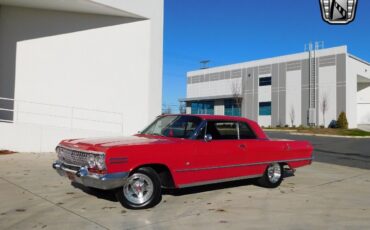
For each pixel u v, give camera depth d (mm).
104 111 15133
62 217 5547
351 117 43531
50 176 8609
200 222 5504
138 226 5219
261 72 51781
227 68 57000
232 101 56312
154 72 15977
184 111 65438
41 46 14453
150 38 15836
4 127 12156
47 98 14469
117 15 15383
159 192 6262
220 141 7211
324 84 44438
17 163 10344
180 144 6562
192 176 6711
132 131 15500
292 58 47875
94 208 6074
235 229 5215
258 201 6969
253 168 7812
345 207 6688
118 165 5773
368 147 20875
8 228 4996
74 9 14516
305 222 5656
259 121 51750
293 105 47531
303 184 8953
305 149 8945
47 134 12828
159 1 16203
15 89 14172
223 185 8430
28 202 6367
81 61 14898
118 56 15391
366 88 54750
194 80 63156
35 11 14453
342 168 12195
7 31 14164
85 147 6062
